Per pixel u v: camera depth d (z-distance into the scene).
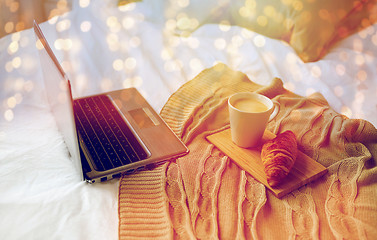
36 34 0.82
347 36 1.30
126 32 1.24
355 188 0.64
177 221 0.59
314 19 1.16
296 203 0.63
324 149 0.75
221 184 0.66
